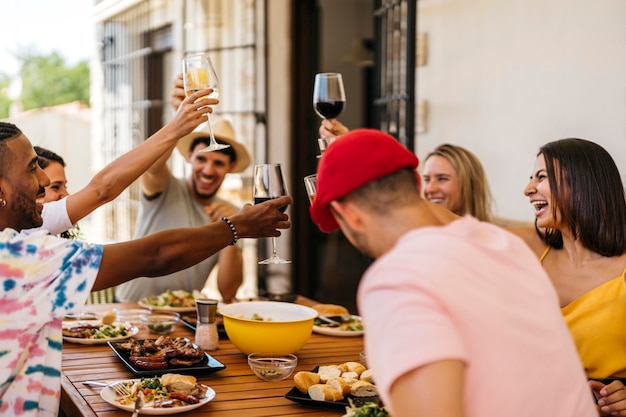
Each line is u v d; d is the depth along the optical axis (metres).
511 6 4.03
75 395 1.91
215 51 6.34
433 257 1.16
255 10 5.98
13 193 1.82
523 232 2.51
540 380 1.19
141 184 3.60
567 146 2.29
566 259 2.38
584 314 2.21
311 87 6.21
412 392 1.06
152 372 2.05
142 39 7.16
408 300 1.10
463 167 3.32
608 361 2.16
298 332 2.30
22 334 1.68
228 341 2.59
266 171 2.11
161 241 1.84
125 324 2.73
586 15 3.53
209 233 1.94
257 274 6.07
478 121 4.33
